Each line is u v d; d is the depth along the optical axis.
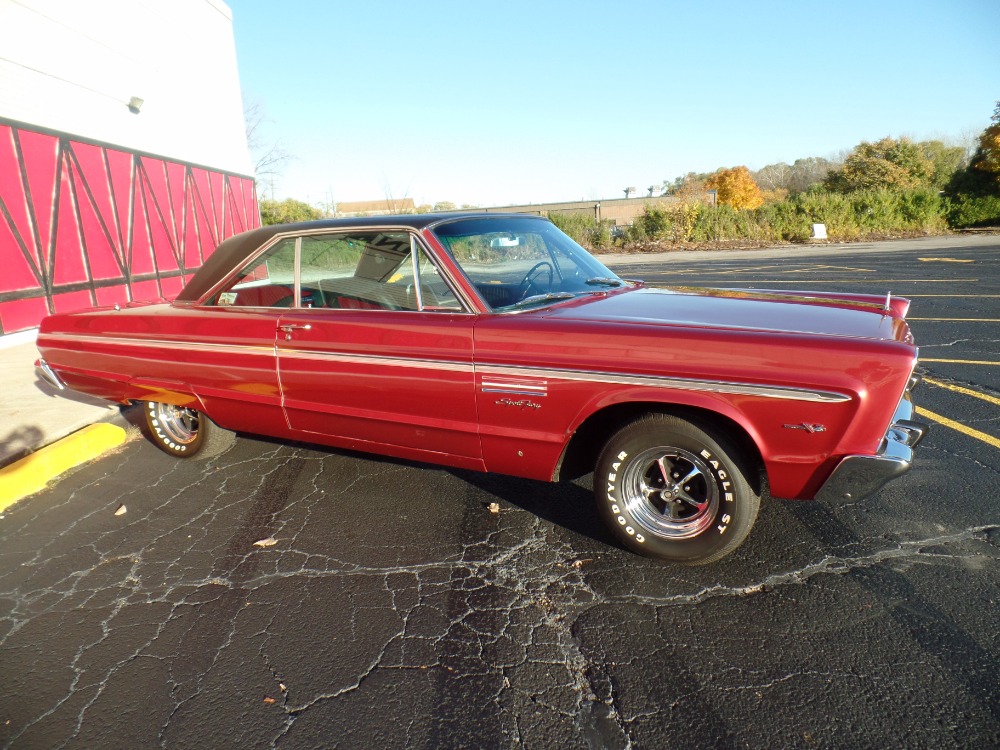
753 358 2.55
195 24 14.32
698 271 17.58
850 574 2.85
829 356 2.46
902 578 2.81
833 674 2.27
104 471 4.44
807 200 30.25
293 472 4.26
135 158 11.88
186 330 3.82
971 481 3.71
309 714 2.19
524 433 2.98
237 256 3.76
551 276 3.48
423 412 3.19
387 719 2.15
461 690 2.28
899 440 2.59
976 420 4.75
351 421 3.44
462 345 3.02
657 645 2.46
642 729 2.07
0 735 2.15
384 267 3.27
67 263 10.00
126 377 4.16
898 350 2.41
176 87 13.41
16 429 5.00
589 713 2.14
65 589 3.03
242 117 16.88
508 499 3.74
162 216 12.70
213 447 4.36
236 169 16.36
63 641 2.64
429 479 4.05
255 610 2.80
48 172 9.66
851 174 41.75
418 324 3.13
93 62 10.73
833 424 2.46
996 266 15.44
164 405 4.43
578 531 3.35
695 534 2.84
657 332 2.71
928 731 2.01
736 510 2.71
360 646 2.54
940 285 12.34
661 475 3.06
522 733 2.07
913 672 2.26
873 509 3.42
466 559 3.13
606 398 2.75
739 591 2.77
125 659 2.51
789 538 3.17
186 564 3.20
